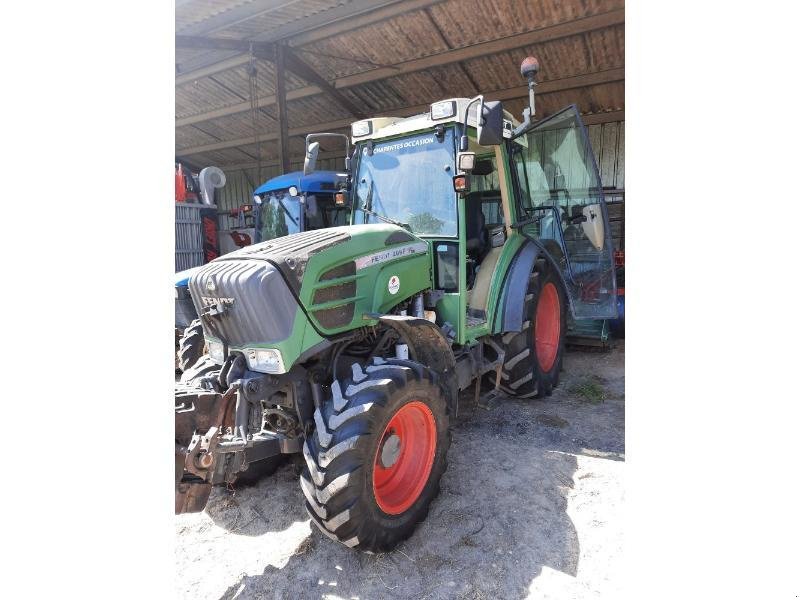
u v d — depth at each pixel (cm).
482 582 205
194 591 205
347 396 215
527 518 246
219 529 247
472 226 420
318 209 604
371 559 221
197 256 733
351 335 252
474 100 271
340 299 242
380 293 264
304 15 585
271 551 230
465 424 360
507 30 581
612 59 605
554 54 607
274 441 225
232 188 1259
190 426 205
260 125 945
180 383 235
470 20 570
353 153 357
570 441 330
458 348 326
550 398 412
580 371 484
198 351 364
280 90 663
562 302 433
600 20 539
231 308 221
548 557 219
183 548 233
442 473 249
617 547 224
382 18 575
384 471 231
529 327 374
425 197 315
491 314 343
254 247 250
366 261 256
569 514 249
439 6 550
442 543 230
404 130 317
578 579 205
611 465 296
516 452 315
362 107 823
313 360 245
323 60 705
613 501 259
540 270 393
